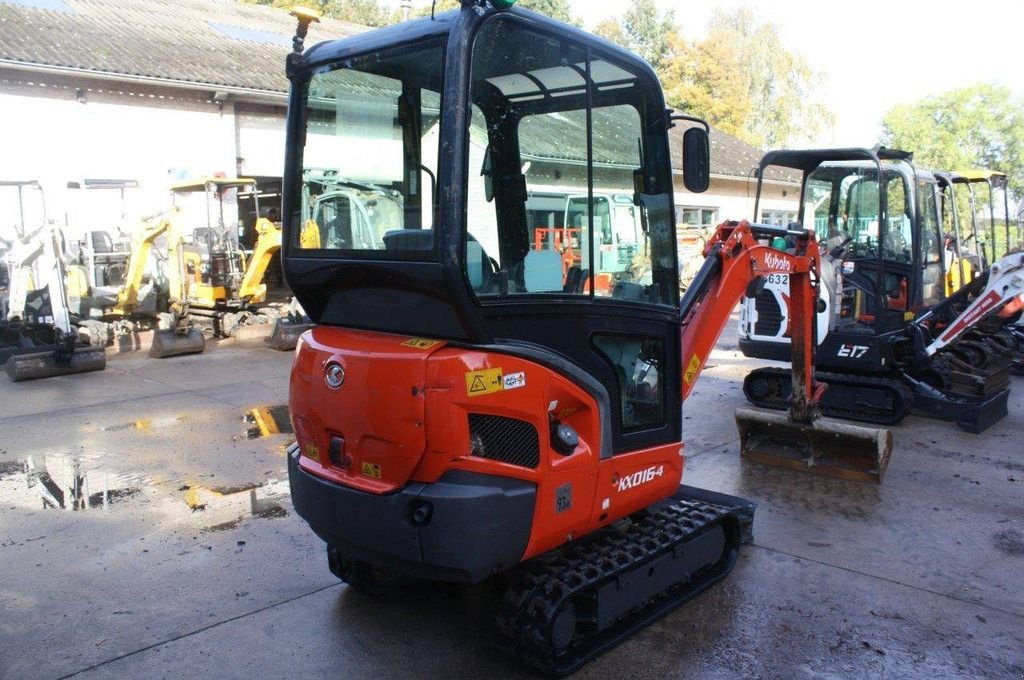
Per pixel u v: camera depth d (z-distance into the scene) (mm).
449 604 3932
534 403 3070
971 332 8922
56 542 4590
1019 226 11422
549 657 3219
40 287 10250
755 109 44062
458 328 2971
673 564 3818
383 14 36438
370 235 3236
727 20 45125
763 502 5387
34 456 6219
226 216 14688
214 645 3514
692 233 20359
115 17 16766
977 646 3572
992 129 36625
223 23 19516
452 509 2902
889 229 7797
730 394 8805
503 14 2961
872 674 3342
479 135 3029
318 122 3480
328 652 3473
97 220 13367
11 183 11102
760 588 4125
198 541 4613
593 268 3379
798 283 5617
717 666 3389
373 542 3121
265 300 14484
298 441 3551
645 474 3678
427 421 2918
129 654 3430
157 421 7305
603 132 3443
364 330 3355
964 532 4887
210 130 14586
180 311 11133
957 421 7316
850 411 7648
